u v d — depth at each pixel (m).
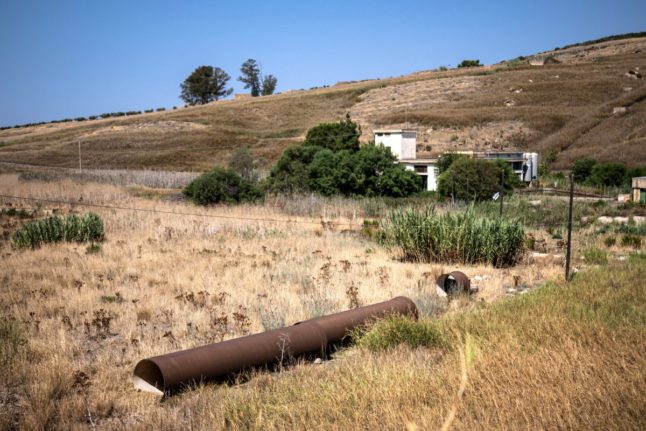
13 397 8.68
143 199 37.09
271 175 43.56
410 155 59.97
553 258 21.06
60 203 34.59
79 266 18.61
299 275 17.30
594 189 49.91
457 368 8.45
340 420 6.96
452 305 14.20
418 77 137.88
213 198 36.09
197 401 8.29
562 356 8.55
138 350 10.66
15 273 17.45
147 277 17.14
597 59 133.25
